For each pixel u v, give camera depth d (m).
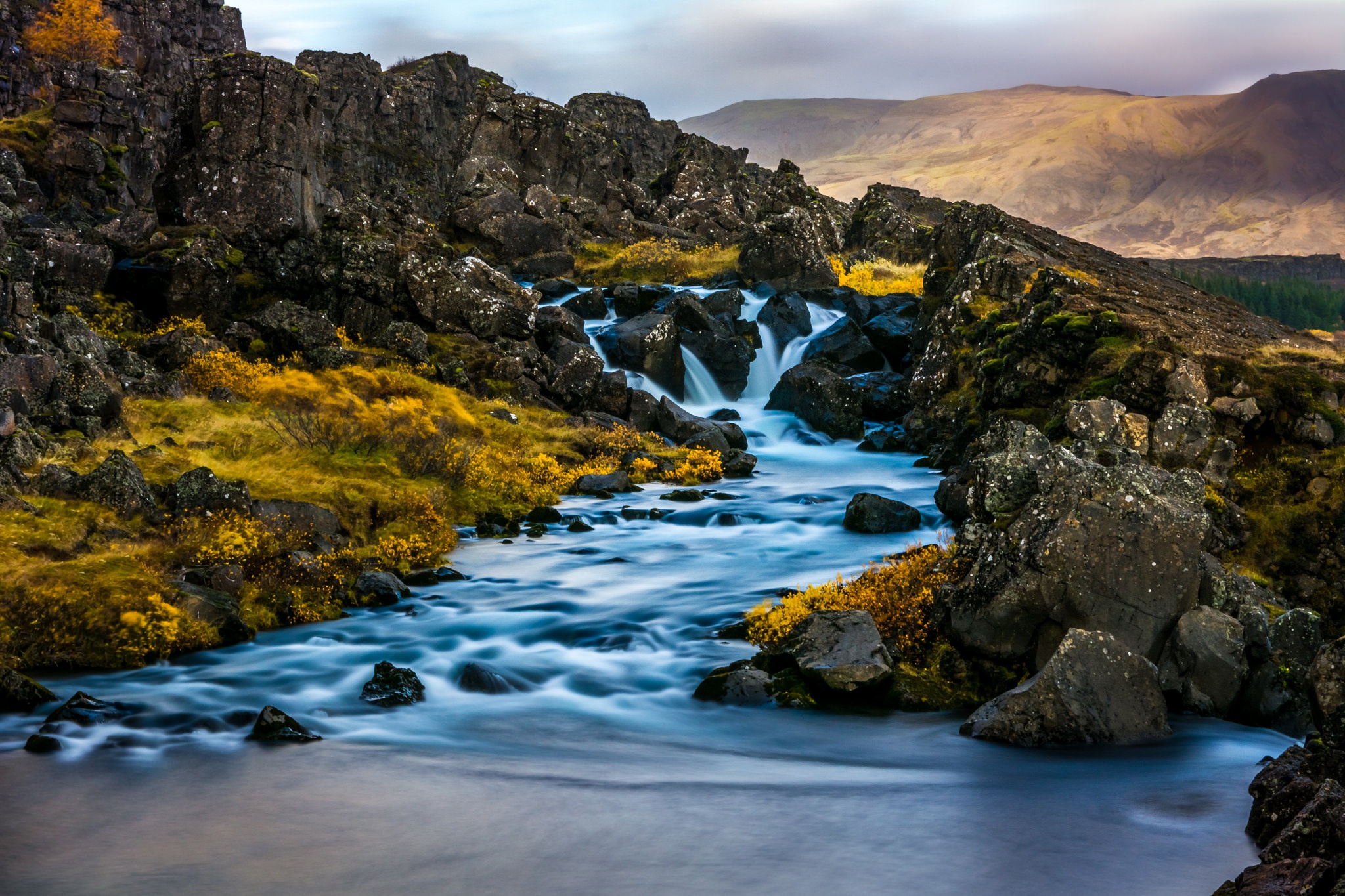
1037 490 12.54
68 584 13.24
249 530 15.70
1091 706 10.42
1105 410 17.08
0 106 51.69
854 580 14.50
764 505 22.66
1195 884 7.02
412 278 31.25
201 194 33.22
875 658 11.89
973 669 12.14
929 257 48.28
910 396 30.14
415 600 15.71
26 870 7.37
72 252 27.69
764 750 10.26
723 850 7.68
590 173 53.78
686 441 29.47
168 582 14.04
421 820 8.30
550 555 18.59
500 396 29.39
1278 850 6.99
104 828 8.12
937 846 7.70
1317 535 15.89
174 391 24.08
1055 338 22.00
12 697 11.11
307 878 7.27
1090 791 8.87
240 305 31.59
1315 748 8.59
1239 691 11.40
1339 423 17.14
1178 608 11.64
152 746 10.04
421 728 10.81
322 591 15.16
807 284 43.28
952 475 21.16
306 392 24.11
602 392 30.39
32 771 9.33
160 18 68.12
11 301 20.19
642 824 8.17
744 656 13.23
